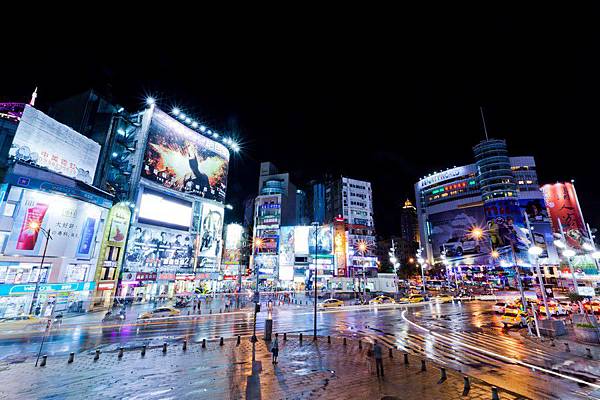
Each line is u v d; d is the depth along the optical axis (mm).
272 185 94812
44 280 35000
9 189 33156
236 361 17219
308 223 111812
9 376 14719
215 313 38344
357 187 97438
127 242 49719
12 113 37719
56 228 36750
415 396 12141
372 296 63812
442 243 120000
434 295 65188
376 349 15211
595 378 14539
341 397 12070
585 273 44562
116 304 43281
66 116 52781
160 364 16656
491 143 111688
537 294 42844
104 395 12391
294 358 17859
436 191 129000
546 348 20688
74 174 41594
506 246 99688
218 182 71438
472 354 19172
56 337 23969
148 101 58500
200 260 63438
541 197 105500
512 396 12242
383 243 137375
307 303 50906
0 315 30500
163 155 58750
